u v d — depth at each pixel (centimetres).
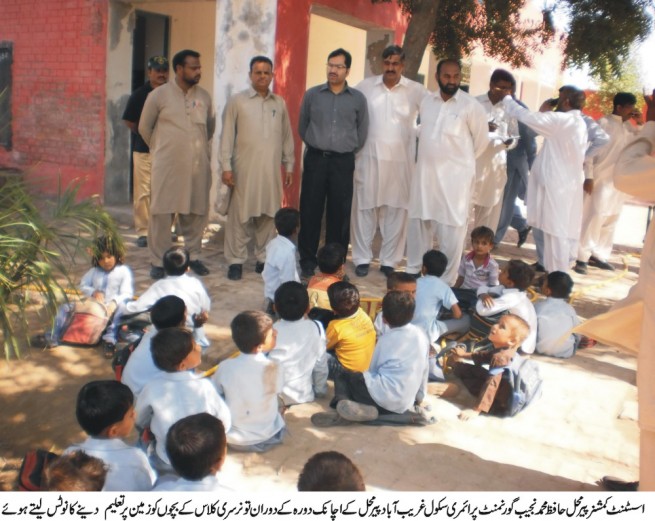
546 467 369
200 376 356
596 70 781
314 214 659
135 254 716
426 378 418
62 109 923
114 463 292
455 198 617
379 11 941
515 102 661
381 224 685
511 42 839
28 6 923
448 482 350
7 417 421
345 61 624
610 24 735
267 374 366
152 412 341
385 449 379
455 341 500
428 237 646
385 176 661
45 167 947
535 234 705
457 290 554
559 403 447
